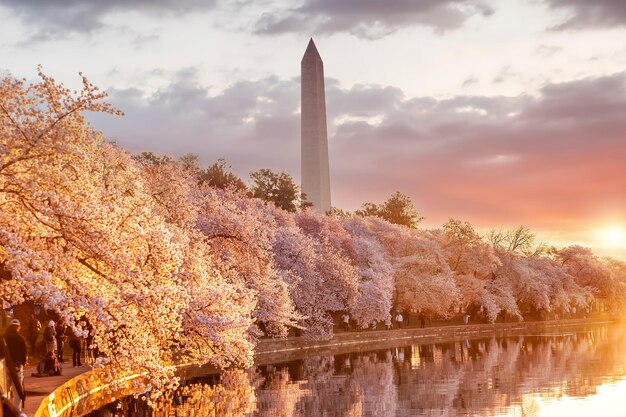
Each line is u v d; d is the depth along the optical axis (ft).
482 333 385.91
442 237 433.07
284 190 447.42
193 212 175.32
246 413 121.49
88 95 74.95
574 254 519.19
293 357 235.81
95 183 93.91
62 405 105.81
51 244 76.64
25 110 74.23
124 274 76.23
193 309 116.98
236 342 124.88
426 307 365.81
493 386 165.48
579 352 256.11
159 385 86.94
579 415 128.06
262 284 191.93
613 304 511.81
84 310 78.38
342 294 267.59
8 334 81.15
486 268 419.74
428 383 170.19
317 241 273.95
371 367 205.26
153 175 175.94
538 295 442.91
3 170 74.49
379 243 385.29
